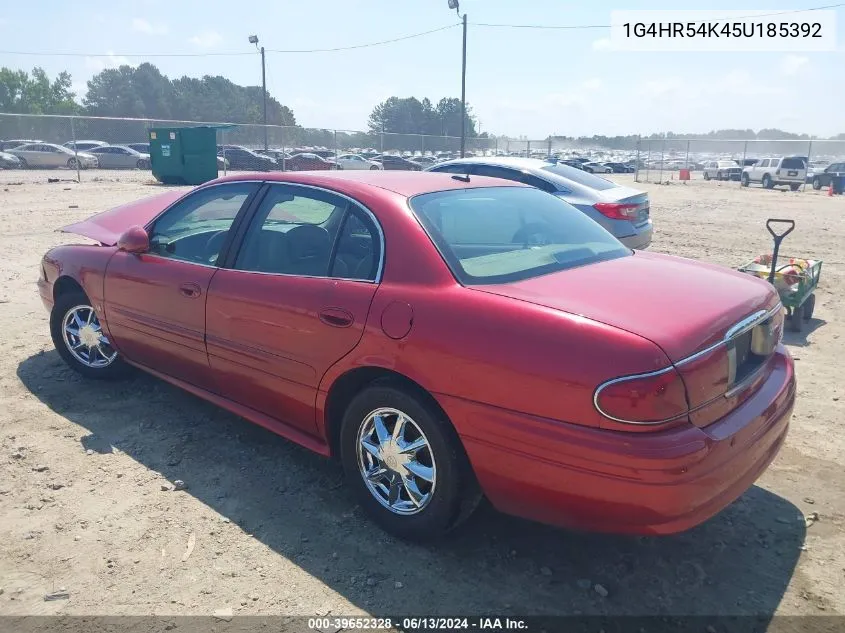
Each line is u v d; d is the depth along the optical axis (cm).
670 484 251
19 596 288
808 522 346
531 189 429
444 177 404
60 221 1384
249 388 384
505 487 285
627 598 292
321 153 3859
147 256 446
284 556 316
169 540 326
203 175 2648
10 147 3756
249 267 383
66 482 375
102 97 10662
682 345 263
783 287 652
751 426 287
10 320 669
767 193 2778
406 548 323
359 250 341
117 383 512
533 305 283
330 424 350
